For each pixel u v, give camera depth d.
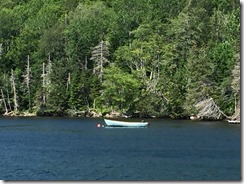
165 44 175.00
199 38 175.38
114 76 162.25
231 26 176.88
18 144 94.06
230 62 150.38
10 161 74.19
